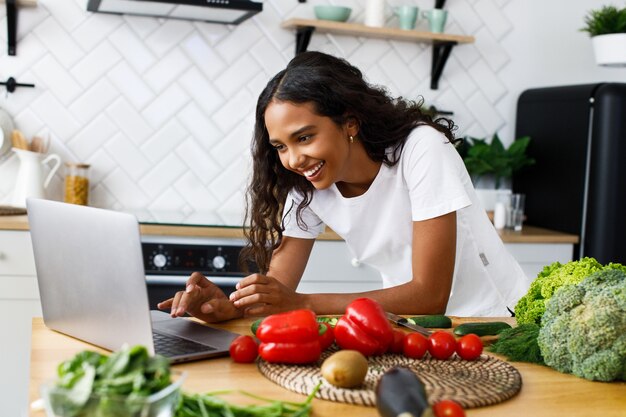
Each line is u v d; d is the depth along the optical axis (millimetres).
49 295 1636
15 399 3055
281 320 1434
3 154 3439
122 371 1027
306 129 1851
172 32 3615
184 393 1168
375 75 3896
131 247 1360
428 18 3795
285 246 2240
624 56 3627
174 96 3646
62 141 3543
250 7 3244
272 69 3742
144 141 3631
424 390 1115
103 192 3607
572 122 3670
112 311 1453
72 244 1508
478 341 1501
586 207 3596
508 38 4082
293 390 1313
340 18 3627
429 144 1992
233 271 3205
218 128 3703
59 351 1504
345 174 2061
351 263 3312
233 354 1473
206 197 3715
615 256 3564
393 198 2100
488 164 3803
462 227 2141
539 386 1392
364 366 1290
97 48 3541
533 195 3947
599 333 1407
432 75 3963
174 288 3152
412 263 2006
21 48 3461
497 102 4098
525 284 2326
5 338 3023
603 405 1303
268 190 2146
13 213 3158
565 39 4141
